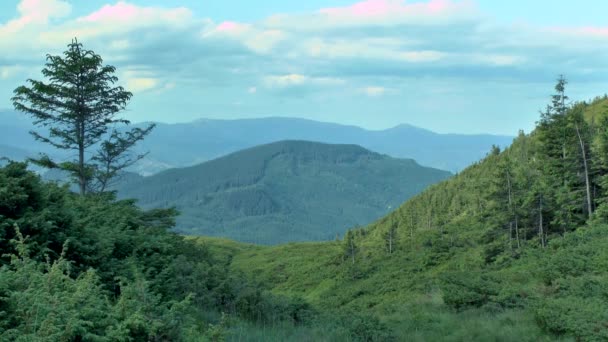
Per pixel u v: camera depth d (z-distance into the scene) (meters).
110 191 23.16
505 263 33.78
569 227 36.06
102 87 23.19
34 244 8.75
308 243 114.81
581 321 11.94
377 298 37.00
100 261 9.84
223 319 7.94
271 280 68.56
